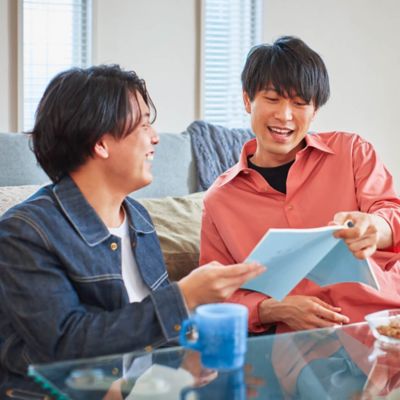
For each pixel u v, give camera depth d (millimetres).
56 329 1772
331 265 2000
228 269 1762
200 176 3658
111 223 2021
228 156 3760
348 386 1669
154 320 1794
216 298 1791
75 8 4719
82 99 1915
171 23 4965
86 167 1962
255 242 2385
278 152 2355
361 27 5570
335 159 2414
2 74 4516
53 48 4680
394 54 5703
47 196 1926
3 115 4543
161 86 4977
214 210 2447
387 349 1886
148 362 1636
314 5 5406
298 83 2281
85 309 1890
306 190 2387
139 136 1951
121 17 4820
